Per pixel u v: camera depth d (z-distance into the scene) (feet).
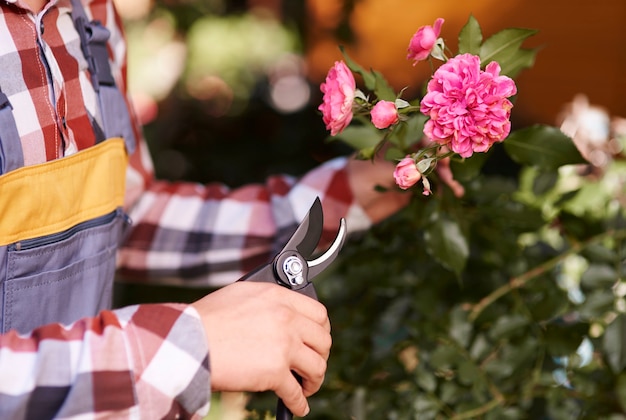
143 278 4.28
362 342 4.67
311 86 12.09
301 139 10.79
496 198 4.31
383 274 4.66
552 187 4.40
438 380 4.32
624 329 3.92
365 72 3.33
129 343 2.44
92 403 2.36
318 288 4.82
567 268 5.08
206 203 4.37
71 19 3.43
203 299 2.63
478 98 2.72
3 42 2.95
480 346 4.25
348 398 4.50
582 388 4.17
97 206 3.36
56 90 3.08
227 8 14.10
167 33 13.69
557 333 4.12
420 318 4.46
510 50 3.19
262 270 2.82
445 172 3.91
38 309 3.05
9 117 2.87
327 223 4.19
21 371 2.36
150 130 11.41
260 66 13.12
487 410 4.16
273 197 4.33
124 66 4.04
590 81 15.72
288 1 12.48
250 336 2.52
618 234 4.24
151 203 4.30
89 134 3.32
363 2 10.98
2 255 2.89
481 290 4.43
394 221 4.64
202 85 12.72
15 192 2.89
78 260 3.25
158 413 2.44
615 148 5.65
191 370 2.44
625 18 15.37
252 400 4.60
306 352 2.63
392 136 3.46
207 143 11.45
